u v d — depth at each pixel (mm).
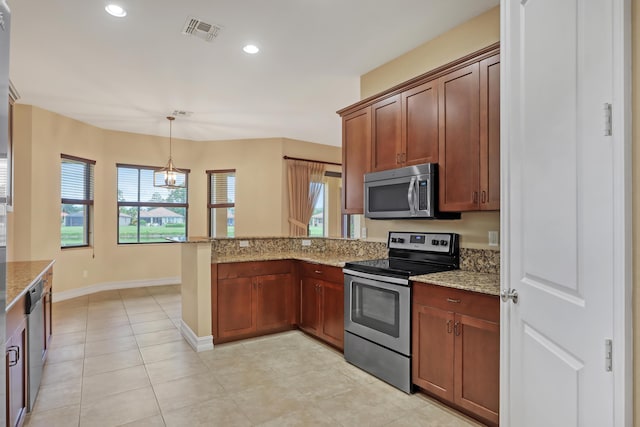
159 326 3969
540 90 1297
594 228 1002
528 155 1387
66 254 5211
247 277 3504
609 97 941
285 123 5512
